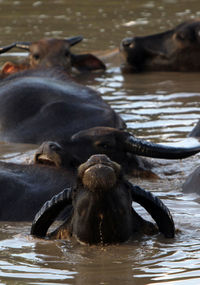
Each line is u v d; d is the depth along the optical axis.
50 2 109.31
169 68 70.31
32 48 68.56
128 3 108.31
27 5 106.31
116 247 25.55
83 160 37.28
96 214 24.78
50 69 53.69
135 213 26.95
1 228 28.50
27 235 27.31
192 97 56.06
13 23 91.44
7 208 30.14
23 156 39.44
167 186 34.97
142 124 47.38
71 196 25.89
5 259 24.56
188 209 30.31
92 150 37.66
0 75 54.41
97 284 22.22
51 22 91.88
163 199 32.19
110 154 37.47
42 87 48.41
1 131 45.56
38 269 23.58
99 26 89.25
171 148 35.72
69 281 22.53
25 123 45.47
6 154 41.00
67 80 51.81
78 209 24.98
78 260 24.39
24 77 51.91
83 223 25.23
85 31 86.12
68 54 68.25
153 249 25.33
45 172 32.19
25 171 32.38
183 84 61.91
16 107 46.59
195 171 34.59
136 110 51.69
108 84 62.78
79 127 44.56
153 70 70.62
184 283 22.08
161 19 93.94
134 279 22.59
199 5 105.94
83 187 24.78
